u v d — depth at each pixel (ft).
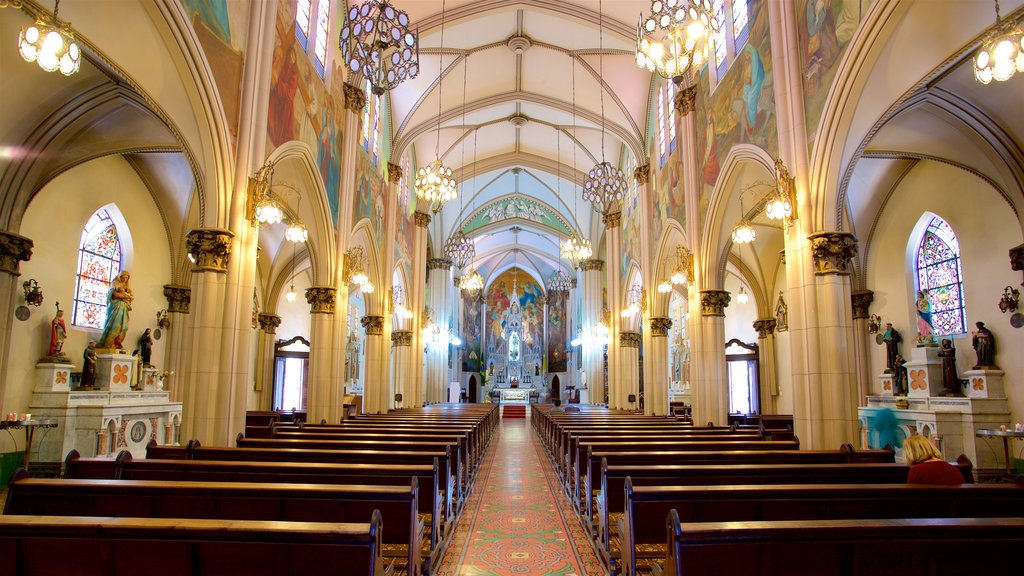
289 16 45.80
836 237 37.09
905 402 50.31
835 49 35.86
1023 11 28.71
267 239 80.69
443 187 61.72
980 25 30.58
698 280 60.13
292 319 94.02
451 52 76.33
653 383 78.64
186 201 60.49
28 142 41.81
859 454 28.35
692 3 32.65
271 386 85.92
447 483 26.71
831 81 36.24
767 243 82.33
